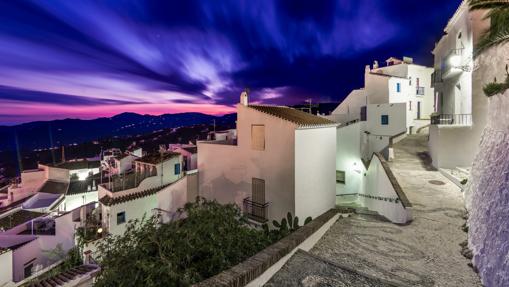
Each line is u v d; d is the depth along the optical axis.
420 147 22.28
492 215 6.70
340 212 11.66
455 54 17.41
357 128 20.73
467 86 17.02
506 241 5.60
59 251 19.50
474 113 14.41
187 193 18.59
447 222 9.84
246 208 14.12
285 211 12.70
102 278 6.05
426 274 6.65
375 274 6.68
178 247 6.24
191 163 28.06
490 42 8.18
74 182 33.12
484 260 6.36
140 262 5.58
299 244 7.52
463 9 16.77
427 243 8.41
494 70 11.98
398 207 11.27
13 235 19.27
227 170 15.41
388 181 13.44
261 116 13.60
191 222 7.32
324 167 14.23
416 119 32.03
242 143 14.56
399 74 33.09
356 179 20.62
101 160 41.44
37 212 24.23
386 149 21.05
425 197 12.30
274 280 5.92
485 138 9.77
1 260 15.30
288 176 12.57
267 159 13.41
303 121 13.35
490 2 7.96
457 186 13.34
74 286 11.06
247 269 5.32
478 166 9.73
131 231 7.19
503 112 8.23
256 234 7.86
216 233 6.85
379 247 8.34
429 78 34.53
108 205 16.88
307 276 6.08
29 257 18.42
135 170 24.94
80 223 19.69
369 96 30.91
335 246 8.51
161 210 17.64
